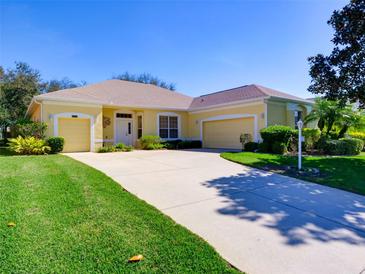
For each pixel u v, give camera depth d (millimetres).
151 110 17703
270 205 4523
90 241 2924
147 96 19266
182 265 2498
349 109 13289
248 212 4141
